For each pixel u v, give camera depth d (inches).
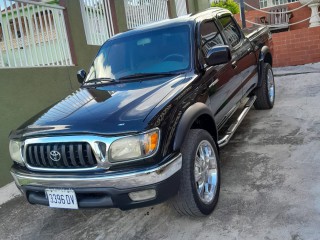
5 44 208.8
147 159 104.6
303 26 475.8
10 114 197.9
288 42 391.9
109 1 324.5
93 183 106.3
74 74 254.5
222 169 162.9
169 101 117.2
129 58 160.6
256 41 226.4
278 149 174.7
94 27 295.6
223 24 192.7
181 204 119.2
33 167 117.9
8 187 189.3
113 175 104.1
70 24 258.5
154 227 127.2
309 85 293.0
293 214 119.1
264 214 122.1
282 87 302.4
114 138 104.6
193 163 117.9
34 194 122.2
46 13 250.7
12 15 212.7
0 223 151.5
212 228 119.7
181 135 114.6
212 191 130.6
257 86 224.4
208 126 141.7
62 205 114.5
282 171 151.1
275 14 475.5
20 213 157.9
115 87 143.7
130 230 128.3
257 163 163.2
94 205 109.5
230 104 173.3
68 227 138.8
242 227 117.1
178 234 120.0
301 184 137.6
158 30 164.2
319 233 107.3
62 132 110.1
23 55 224.4
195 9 562.6
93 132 106.4
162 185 105.4
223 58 141.3
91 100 131.8
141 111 111.9
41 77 222.4
